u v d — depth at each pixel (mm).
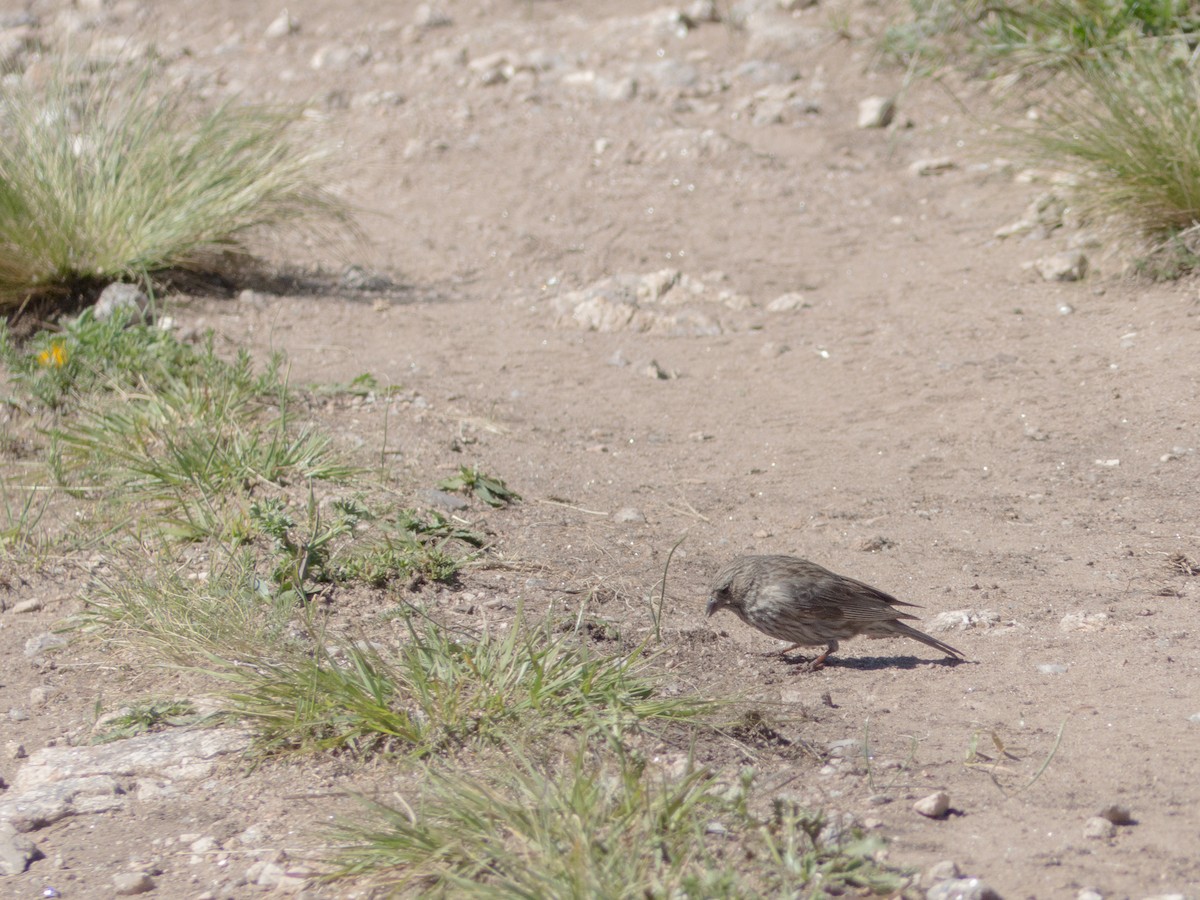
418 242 18969
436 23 27562
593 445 12516
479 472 11492
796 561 8180
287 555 9102
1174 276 14734
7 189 14828
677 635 8602
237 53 26766
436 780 6410
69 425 11500
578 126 22469
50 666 8492
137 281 15719
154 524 10016
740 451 12391
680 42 25094
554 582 9352
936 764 6734
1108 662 7852
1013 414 12555
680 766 6711
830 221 18734
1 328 13594
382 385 13648
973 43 21812
